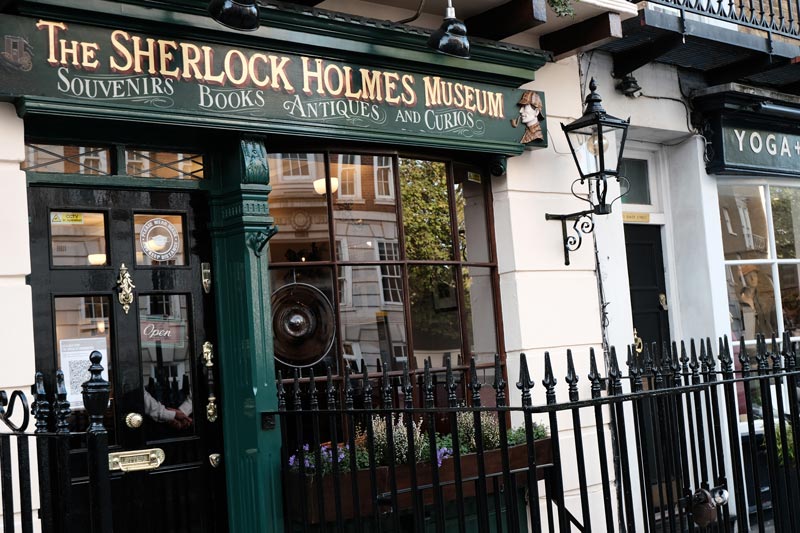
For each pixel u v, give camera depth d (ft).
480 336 20.97
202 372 17.25
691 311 26.30
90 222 16.29
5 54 14.34
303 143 18.53
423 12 20.47
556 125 22.44
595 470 21.90
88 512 15.52
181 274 17.16
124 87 15.43
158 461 16.53
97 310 16.24
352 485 15.31
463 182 21.08
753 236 27.53
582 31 21.44
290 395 17.99
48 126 15.67
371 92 18.43
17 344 14.65
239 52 16.71
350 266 18.98
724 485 14.98
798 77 27.91
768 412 15.80
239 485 17.08
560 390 21.67
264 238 17.15
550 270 21.95
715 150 26.12
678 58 25.17
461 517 13.70
